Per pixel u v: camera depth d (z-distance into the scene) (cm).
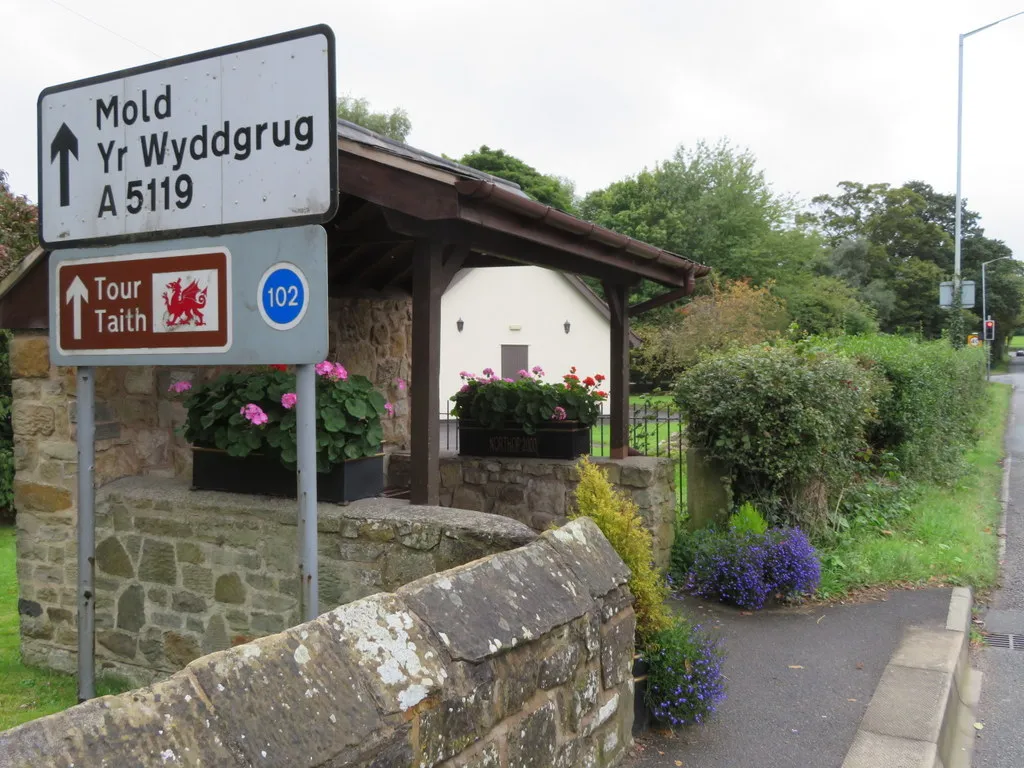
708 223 3722
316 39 249
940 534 793
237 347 265
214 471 442
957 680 478
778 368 733
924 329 5209
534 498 655
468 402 684
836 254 5128
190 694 162
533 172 3772
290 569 408
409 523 374
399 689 194
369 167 390
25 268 495
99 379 488
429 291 428
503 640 228
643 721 384
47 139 307
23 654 511
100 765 142
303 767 165
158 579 448
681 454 843
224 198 268
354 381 416
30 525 506
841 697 433
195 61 273
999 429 1862
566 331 2658
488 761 221
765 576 607
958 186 2125
